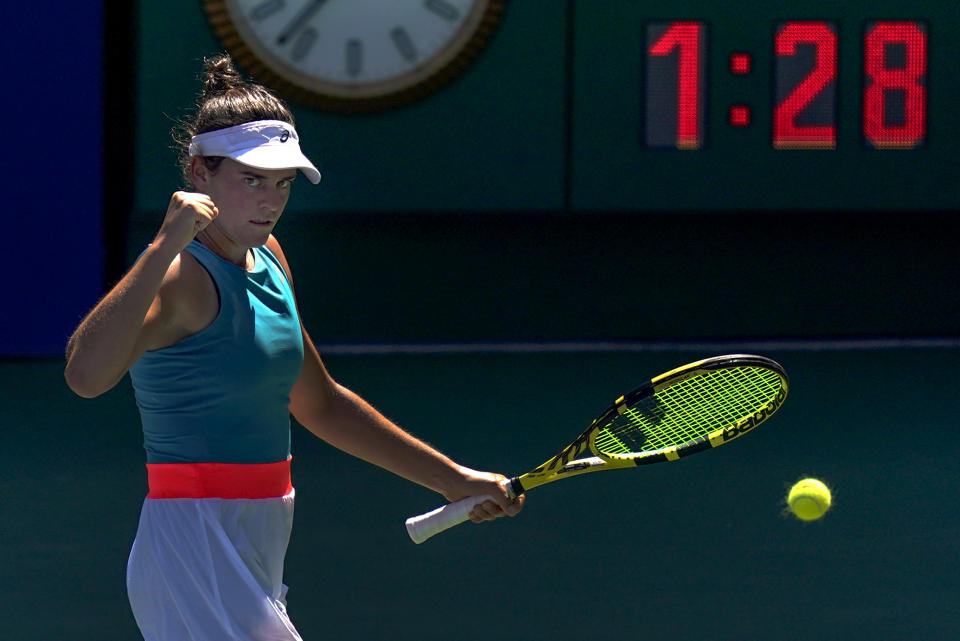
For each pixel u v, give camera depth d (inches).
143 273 324.2
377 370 1318.9
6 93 1376.7
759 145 1464.1
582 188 1466.5
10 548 730.8
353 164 1456.7
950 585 669.3
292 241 1459.2
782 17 1445.6
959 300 1499.8
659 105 1457.9
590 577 681.6
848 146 1466.5
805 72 1454.2
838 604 639.8
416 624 610.9
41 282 1398.9
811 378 1266.0
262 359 354.0
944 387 1219.9
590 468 438.0
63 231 1397.6
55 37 1376.7
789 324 1492.4
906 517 796.6
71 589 664.4
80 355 322.7
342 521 783.1
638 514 801.6
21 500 832.9
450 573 687.1
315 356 402.6
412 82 1441.9
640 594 655.1
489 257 1471.5
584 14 1443.2
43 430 1045.8
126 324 322.0
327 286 1467.8
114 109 1441.9
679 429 475.8
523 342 1466.5
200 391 349.7
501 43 1445.6
